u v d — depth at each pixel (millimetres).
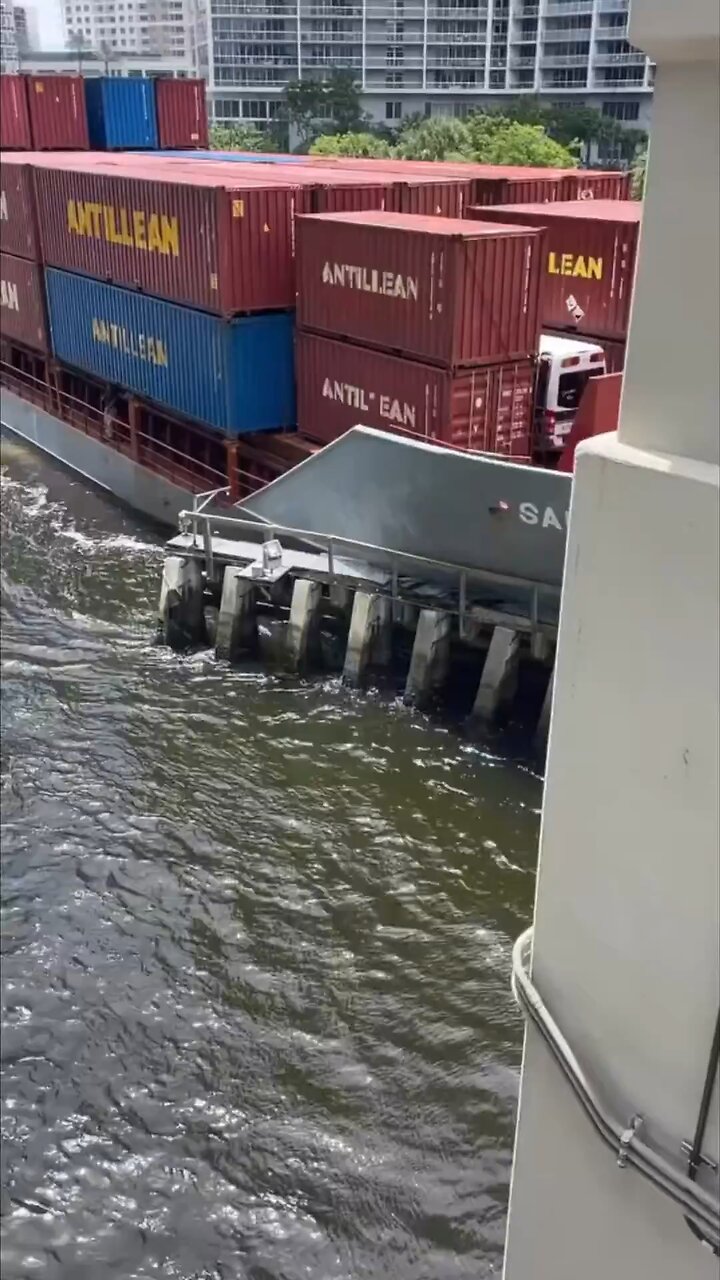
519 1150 3049
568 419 17531
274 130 104188
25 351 29438
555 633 14266
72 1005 10492
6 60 162875
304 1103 9508
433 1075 9727
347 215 18422
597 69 104188
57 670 17125
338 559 17047
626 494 2248
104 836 12906
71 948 11180
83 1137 9242
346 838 12859
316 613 16844
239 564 17547
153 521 23703
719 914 2377
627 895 2562
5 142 35750
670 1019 2561
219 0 112062
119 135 37406
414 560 15508
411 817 13234
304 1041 10109
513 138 67438
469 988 10633
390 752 14617
